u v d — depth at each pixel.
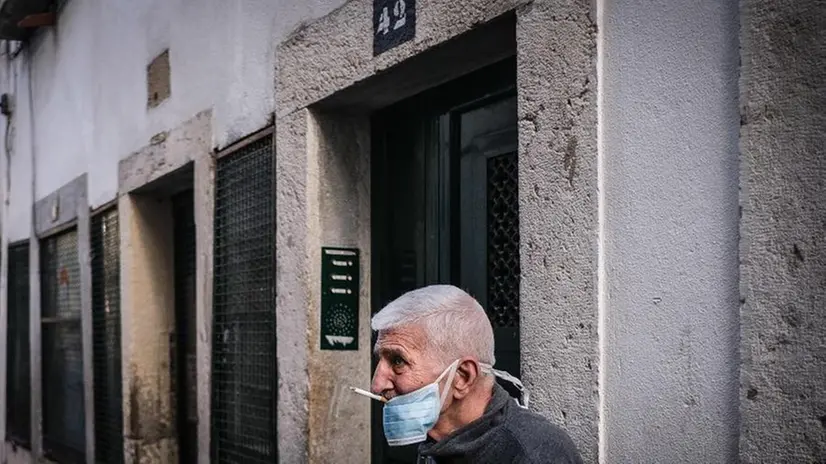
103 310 6.62
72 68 7.29
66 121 7.48
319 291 3.82
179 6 5.17
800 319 1.90
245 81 4.40
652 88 2.31
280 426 3.98
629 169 2.37
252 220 4.36
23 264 9.19
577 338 2.47
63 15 7.54
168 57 5.34
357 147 3.94
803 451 1.88
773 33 1.97
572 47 2.51
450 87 3.51
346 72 3.54
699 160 2.19
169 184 5.68
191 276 5.88
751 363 1.98
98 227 6.73
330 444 3.80
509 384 3.15
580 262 2.47
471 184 3.40
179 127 5.16
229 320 4.61
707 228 2.16
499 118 3.25
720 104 2.15
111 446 6.41
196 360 5.30
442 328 2.21
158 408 6.04
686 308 2.20
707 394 2.15
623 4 2.40
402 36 3.20
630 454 2.33
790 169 1.93
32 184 8.62
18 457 9.30
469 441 2.17
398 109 3.84
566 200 2.52
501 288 3.22
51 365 8.21
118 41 6.20
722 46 2.15
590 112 2.45
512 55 3.12
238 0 4.47
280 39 4.07
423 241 3.64
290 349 3.91
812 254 1.88
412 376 2.21
